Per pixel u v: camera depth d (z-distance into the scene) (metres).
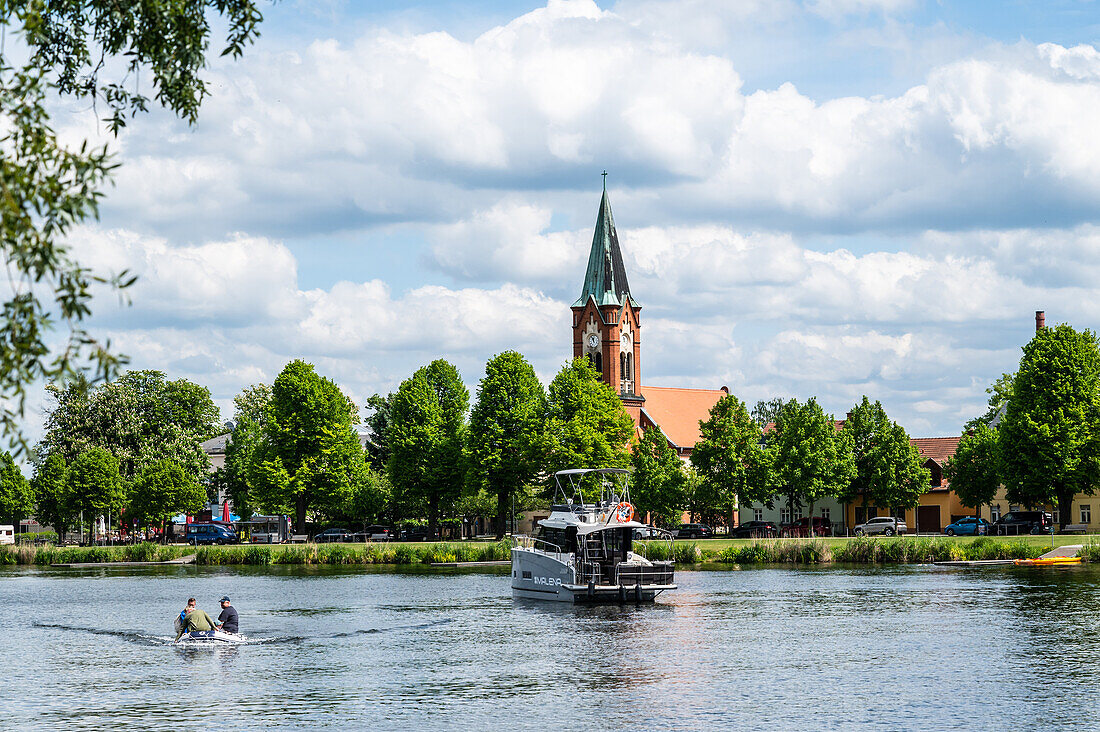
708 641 62.34
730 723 41.41
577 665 54.66
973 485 174.62
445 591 95.94
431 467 175.62
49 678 52.84
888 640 61.72
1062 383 147.00
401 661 56.66
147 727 42.09
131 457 197.00
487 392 164.25
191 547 154.12
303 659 57.81
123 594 98.56
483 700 46.16
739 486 173.25
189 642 64.75
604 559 84.56
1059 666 52.09
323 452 167.00
